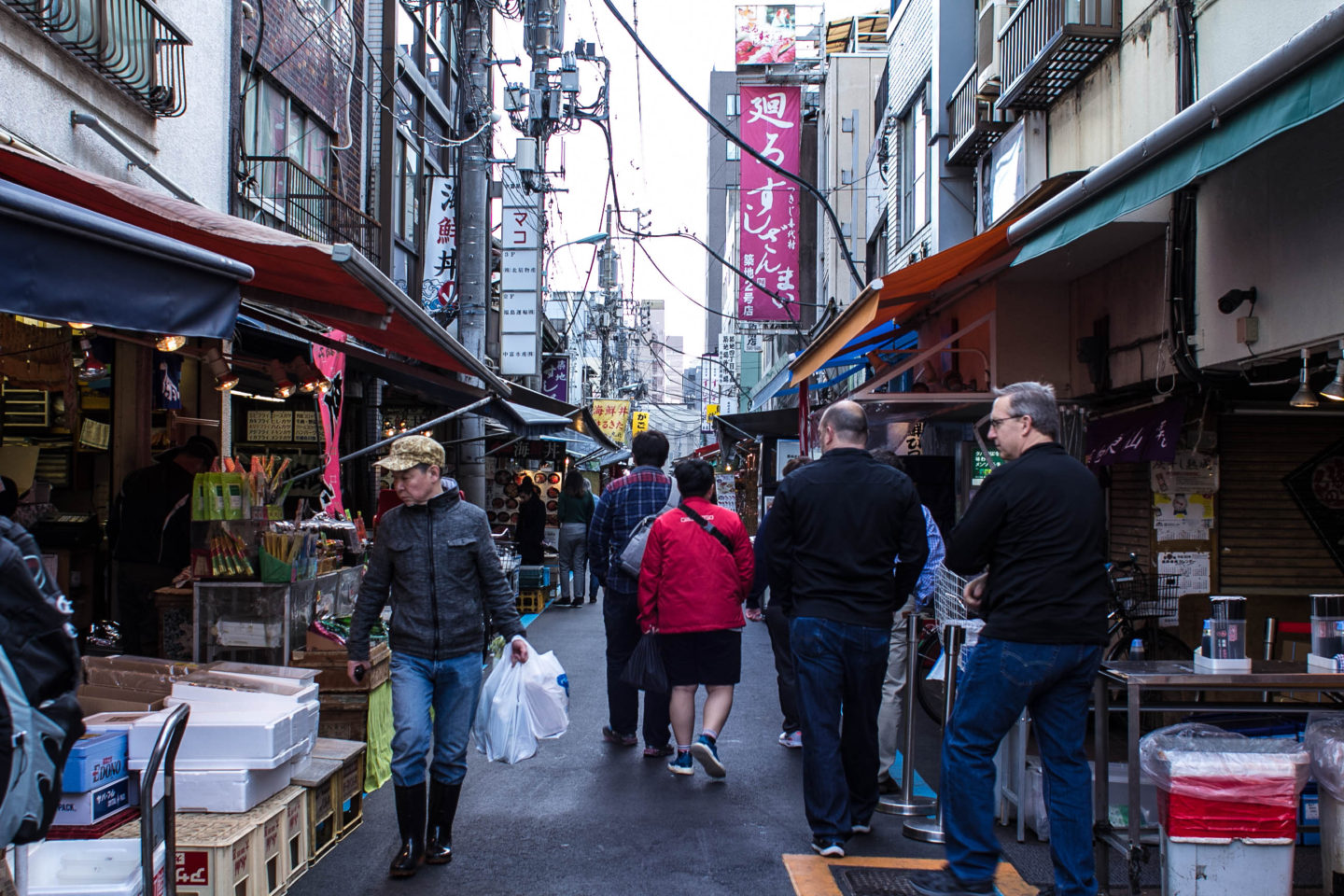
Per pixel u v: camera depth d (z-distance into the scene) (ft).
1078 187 15.43
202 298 10.20
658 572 18.04
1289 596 21.47
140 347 25.73
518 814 16.42
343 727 17.34
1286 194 15.84
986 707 12.25
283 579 17.46
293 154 38.50
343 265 14.02
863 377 54.90
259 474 18.06
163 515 20.43
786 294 66.80
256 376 31.48
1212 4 21.24
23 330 19.22
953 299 28.50
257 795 12.78
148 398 26.16
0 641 7.11
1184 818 11.94
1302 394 15.56
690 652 18.06
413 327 18.63
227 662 16.21
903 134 53.31
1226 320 17.65
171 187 25.73
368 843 15.03
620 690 20.93
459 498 14.65
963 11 42.60
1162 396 20.22
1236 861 11.89
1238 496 21.70
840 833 14.32
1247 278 16.96
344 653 17.33
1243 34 20.06
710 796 17.43
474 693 14.49
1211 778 11.89
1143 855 12.41
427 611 14.06
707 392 206.28
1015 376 25.08
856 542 14.30
